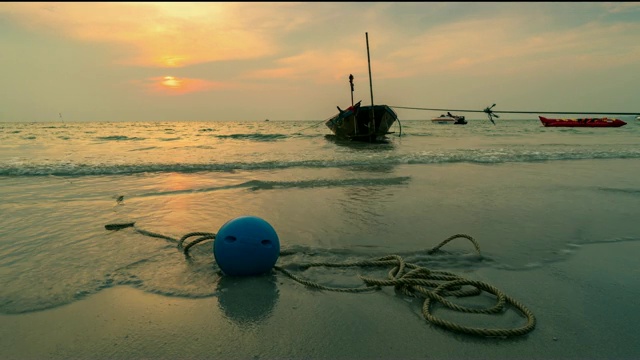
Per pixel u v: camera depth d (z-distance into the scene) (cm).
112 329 256
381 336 249
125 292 310
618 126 4016
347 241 442
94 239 447
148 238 452
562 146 1748
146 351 233
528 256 392
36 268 358
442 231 480
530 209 586
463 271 354
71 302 292
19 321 264
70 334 250
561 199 653
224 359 225
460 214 559
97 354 229
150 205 625
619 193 699
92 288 315
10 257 387
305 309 284
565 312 277
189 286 320
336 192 726
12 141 2212
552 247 418
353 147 1808
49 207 612
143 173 991
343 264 366
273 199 667
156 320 267
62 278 335
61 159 1245
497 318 271
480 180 846
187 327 258
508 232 472
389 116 2116
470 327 259
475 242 396
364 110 2061
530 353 230
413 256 392
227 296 303
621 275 342
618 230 478
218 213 573
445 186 777
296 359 225
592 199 652
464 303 294
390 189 751
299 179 870
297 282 329
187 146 1886
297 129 4306
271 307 287
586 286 321
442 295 304
